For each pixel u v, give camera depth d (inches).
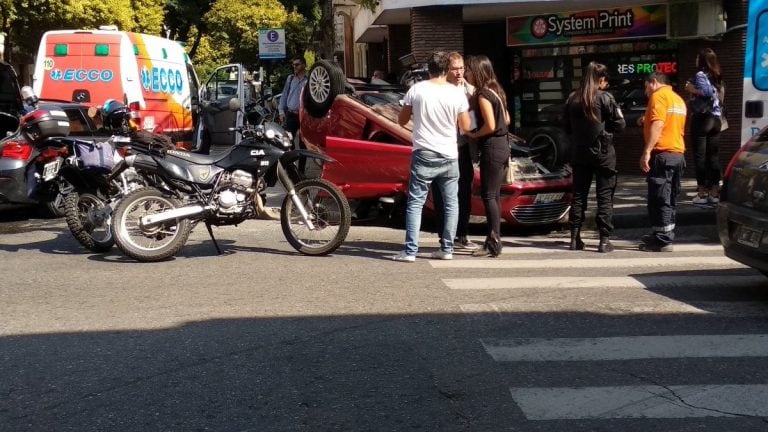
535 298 263.1
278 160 326.6
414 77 419.8
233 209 324.5
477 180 377.7
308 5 1603.1
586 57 635.5
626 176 597.3
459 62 313.1
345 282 286.0
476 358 207.2
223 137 777.6
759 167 254.2
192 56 1738.4
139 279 294.0
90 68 539.2
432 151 311.3
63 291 278.1
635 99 613.3
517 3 594.9
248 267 311.9
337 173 406.3
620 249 351.9
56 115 365.4
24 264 324.2
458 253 341.4
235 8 1524.4
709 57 429.7
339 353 211.5
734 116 572.1
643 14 596.7
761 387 187.0
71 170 336.5
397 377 194.9
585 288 276.2
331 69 413.7
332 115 417.4
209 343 220.2
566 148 415.5
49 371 200.8
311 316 243.9
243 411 176.4
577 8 618.5
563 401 180.2
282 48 951.6
